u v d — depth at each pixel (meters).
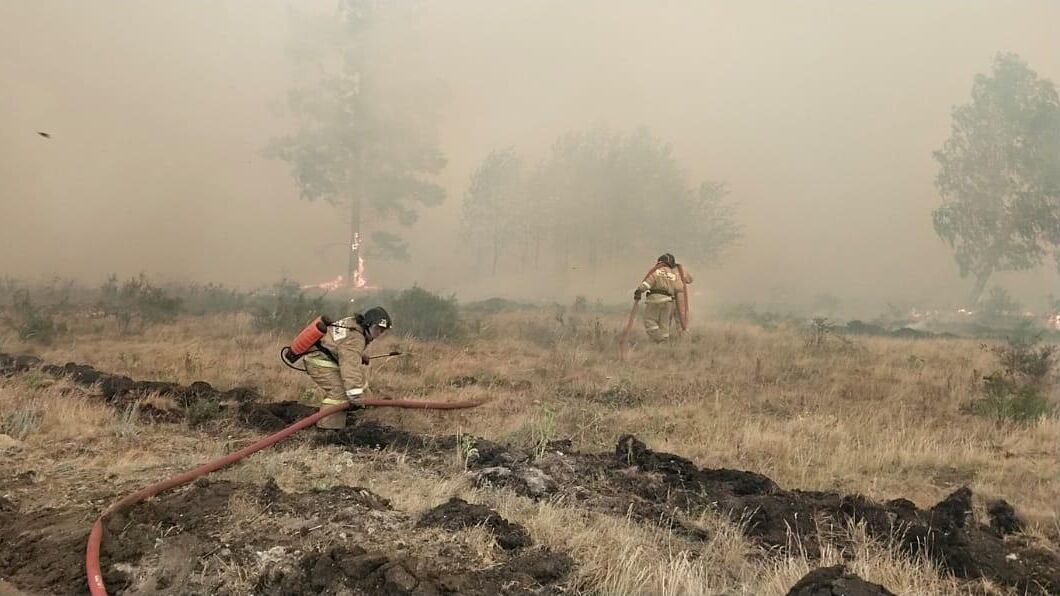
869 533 3.73
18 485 4.29
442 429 5.91
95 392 6.73
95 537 3.29
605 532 3.59
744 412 6.88
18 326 11.40
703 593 2.99
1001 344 12.52
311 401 6.98
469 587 2.88
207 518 3.57
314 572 2.95
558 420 6.32
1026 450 5.61
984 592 3.17
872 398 7.64
